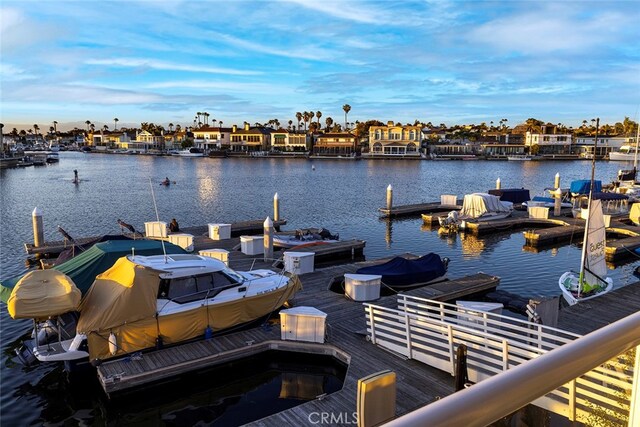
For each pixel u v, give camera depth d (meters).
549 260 28.08
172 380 12.69
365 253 29.89
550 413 2.95
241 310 14.68
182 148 159.88
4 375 13.81
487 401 1.24
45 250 26.62
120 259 14.28
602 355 1.59
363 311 16.67
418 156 137.50
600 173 96.56
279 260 23.48
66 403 12.49
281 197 56.75
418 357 12.56
